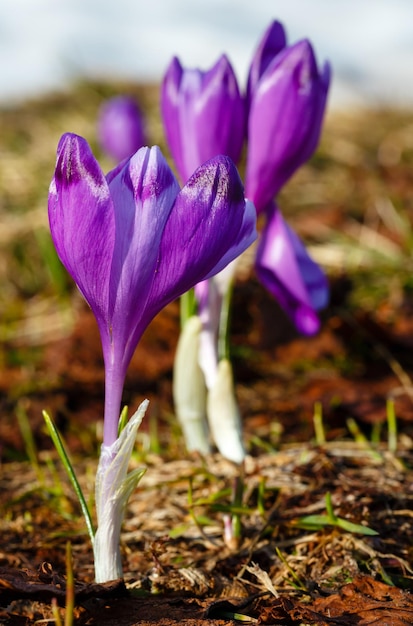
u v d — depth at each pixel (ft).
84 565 1.19
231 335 1.84
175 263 0.99
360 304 1.90
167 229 0.98
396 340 1.74
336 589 1.11
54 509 1.31
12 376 1.74
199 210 0.97
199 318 1.32
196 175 0.97
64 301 1.99
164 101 1.27
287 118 1.20
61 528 1.27
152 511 1.28
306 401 1.55
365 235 2.25
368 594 1.07
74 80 4.31
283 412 1.59
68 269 1.01
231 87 1.21
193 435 1.37
